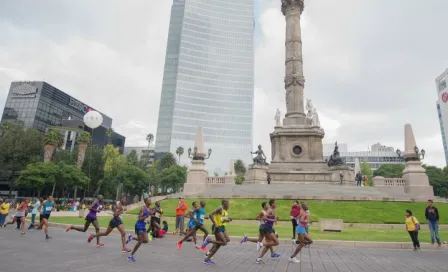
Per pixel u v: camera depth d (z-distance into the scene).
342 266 9.46
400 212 26.39
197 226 11.15
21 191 83.38
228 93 163.25
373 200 29.88
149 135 122.75
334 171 43.94
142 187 73.81
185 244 13.92
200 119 154.25
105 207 53.00
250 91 167.00
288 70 50.59
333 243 14.43
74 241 13.44
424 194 33.62
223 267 8.87
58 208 51.12
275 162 46.31
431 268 9.33
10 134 70.06
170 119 150.88
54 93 112.31
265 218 9.93
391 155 141.88
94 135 113.94
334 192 33.81
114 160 76.06
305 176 44.25
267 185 38.56
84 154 72.62
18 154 68.06
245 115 161.75
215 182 39.78
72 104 121.25
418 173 34.59
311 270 8.74
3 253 9.86
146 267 8.45
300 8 53.31
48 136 65.88
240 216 26.16
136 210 30.70
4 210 19.22
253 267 8.98
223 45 170.50
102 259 9.41
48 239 13.77
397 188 35.47
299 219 10.14
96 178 80.94
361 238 16.09
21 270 7.46
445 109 130.25
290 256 10.95
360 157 144.50
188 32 164.75
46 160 65.00
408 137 36.91
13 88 107.75
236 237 15.35
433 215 14.31
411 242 14.26
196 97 156.75
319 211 27.02
